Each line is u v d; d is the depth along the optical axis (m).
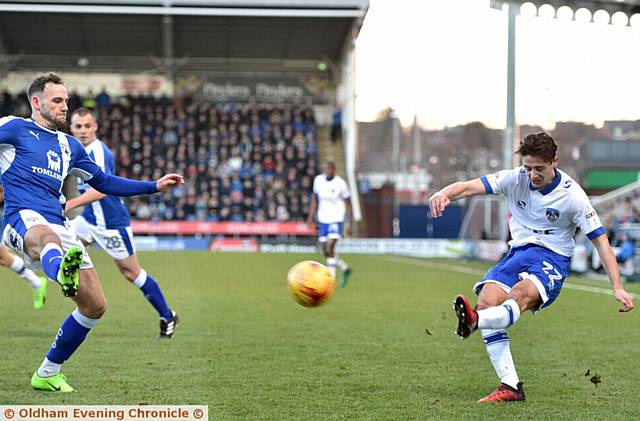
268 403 12.21
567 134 108.75
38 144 12.49
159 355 16.22
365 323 21.97
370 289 33.78
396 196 80.25
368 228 80.19
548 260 12.76
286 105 84.12
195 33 76.31
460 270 48.00
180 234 70.25
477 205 79.06
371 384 13.73
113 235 18.14
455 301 11.16
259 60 83.25
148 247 69.00
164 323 18.56
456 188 12.83
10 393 12.58
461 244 66.12
